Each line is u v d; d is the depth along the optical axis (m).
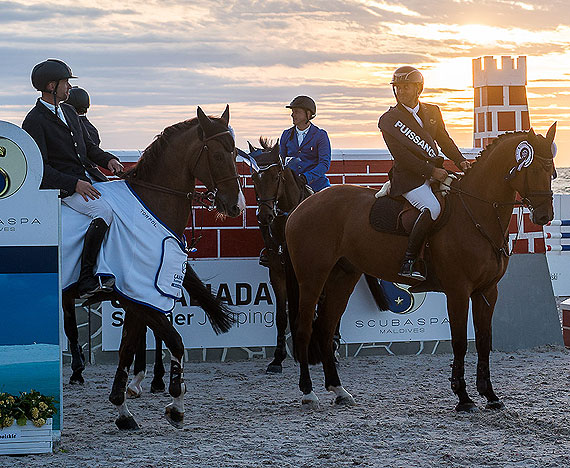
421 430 8.03
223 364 12.41
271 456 7.09
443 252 8.93
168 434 7.98
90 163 8.61
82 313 12.35
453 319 8.91
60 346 7.51
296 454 7.18
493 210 8.89
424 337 13.25
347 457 7.07
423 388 10.36
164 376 11.53
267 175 11.53
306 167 12.32
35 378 7.45
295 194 11.82
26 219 7.45
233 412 9.03
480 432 7.95
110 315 12.45
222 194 8.14
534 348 13.44
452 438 7.70
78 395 10.13
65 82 8.35
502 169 8.84
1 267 7.41
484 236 8.85
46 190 7.46
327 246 9.59
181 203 8.25
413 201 9.02
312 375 11.49
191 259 12.83
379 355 13.11
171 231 8.12
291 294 10.09
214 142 8.13
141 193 8.18
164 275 7.91
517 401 9.39
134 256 7.86
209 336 12.70
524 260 13.70
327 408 9.22
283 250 10.38
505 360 12.48
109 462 6.94
